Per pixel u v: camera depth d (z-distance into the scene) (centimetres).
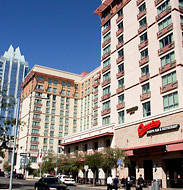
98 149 4666
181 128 3056
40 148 7881
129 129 3956
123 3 4909
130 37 4488
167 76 3506
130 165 3538
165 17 3731
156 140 3394
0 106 2930
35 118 8025
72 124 8625
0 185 3136
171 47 3494
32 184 3641
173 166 3159
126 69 4438
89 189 2983
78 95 9044
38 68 8594
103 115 4884
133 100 4106
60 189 2092
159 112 3506
